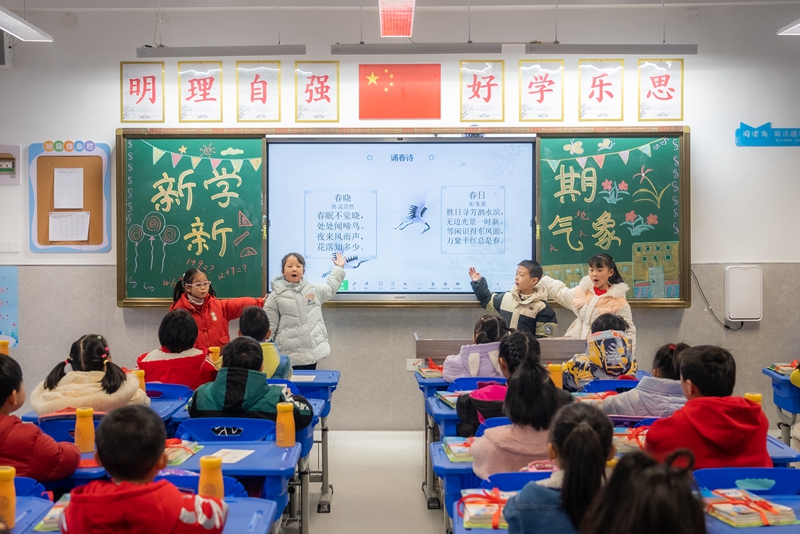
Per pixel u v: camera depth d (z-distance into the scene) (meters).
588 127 4.67
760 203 4.74
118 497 1.38
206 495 1.63
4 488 1.57
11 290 4.77
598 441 1.35
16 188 4.76
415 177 4.71
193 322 3.18
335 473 3.97
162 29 4.71
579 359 3.06
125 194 4.70
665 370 2.60
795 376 3.38
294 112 4.73
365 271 4.73
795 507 1.70
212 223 4.71
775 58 4.71
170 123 4.73
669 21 4.70
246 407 2.47
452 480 2.07
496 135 4.70
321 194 4.71
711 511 1.61
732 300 4.69
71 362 2.48
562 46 4.09
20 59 4.72
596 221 4.70
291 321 4.32
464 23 4.71
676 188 4.68
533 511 1.36
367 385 4.82
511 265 4.73
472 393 2.59
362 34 4.71
